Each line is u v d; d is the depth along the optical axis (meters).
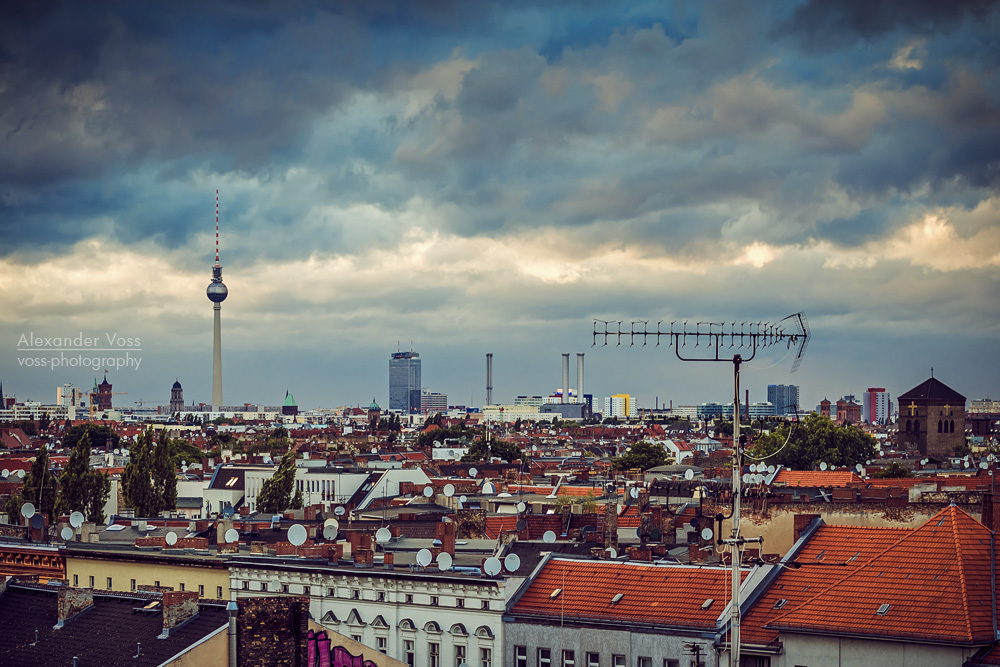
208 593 118.44
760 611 87.88
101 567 127.69
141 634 84.44
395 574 102.50
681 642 87.69
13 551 134.50
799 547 93.75
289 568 109.19
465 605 98.75
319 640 82.06
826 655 82.12
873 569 85.81
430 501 191.50
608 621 91.31
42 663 84.38
